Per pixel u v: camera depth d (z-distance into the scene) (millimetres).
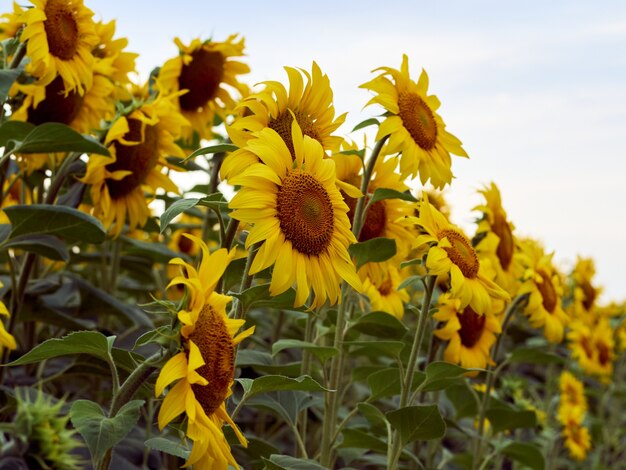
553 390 3244
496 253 1854
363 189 1472
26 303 1745
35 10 1578
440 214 1463
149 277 2551
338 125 1339
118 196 1758
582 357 2918
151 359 1011
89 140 1463
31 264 1677
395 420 1369
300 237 1133
